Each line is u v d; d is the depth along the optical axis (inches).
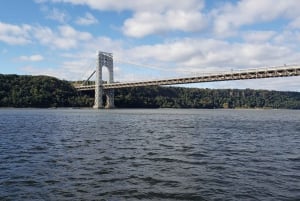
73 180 608.7
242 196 518.0
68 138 1277.1
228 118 3213.6
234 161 802.2
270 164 766.5
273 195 522.3
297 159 836.0
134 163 768.9
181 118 3107.8
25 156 857.5
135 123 2273.6
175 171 687.1
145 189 553.6
